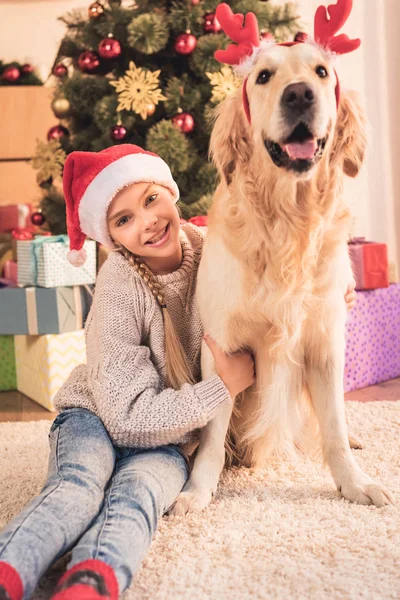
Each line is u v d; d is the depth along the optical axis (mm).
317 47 1375
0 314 2398
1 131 3889
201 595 1002
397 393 2355
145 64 2580
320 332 1434
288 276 1360
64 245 2332
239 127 1421
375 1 3609
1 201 3922
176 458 1368
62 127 2771
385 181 3719
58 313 2311
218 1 2523
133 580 1060
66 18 3695
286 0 3482
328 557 1110
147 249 1470
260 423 1512
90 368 1413
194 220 2146
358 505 1322
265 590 1011
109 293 1451
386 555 1106
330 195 1404
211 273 1430
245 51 1397
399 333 2582
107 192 1436
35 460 1722
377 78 3658
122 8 2557
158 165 1499
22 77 3957
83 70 2605
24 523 1019
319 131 1271
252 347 1482
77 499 1115
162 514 1251
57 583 1057
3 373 2648
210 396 1358
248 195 1384
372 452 1642
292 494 1406
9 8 4043
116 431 1323
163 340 1457
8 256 3092
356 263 2410
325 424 1452
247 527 1238
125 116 2486
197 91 2500
